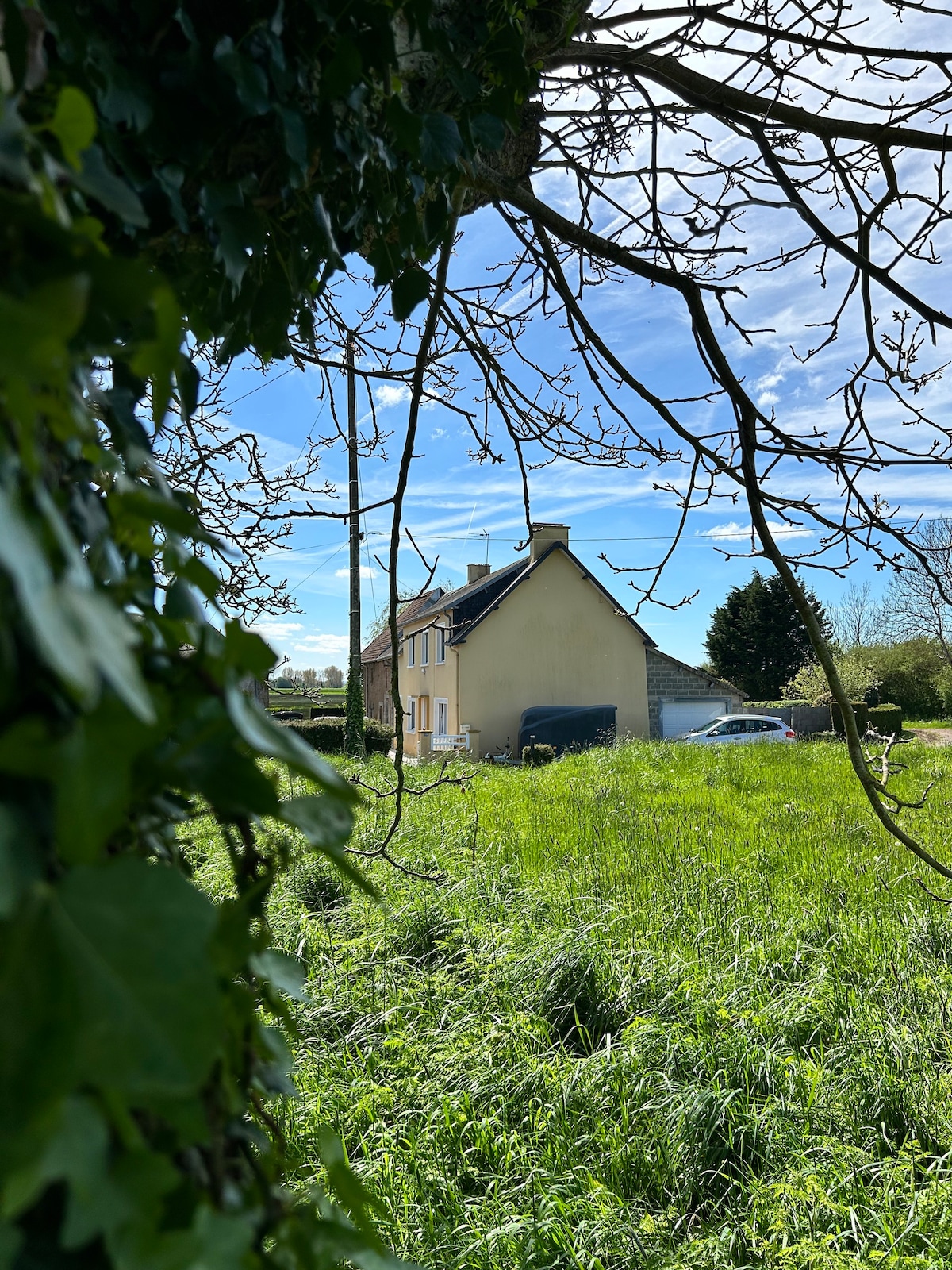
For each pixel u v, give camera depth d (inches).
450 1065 150.3
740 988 176.1
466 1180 127.0
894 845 284.7
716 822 346.6
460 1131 132.8
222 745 18.6
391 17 45.7
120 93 34.8
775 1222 107.6
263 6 40.8
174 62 37.1
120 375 32.2
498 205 91.4
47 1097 11.3
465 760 601.0
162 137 37.3
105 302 14.6
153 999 12.4
